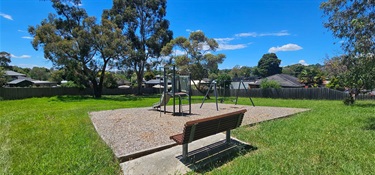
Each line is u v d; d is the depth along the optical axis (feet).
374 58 14.76
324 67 62.03
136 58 79.10
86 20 65.98
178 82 29.78
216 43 67.77
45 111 31.73
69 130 17.21
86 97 72.74
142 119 23.39
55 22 68.18
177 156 10.82
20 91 67.21
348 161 9.36
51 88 76.54
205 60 67.92
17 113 29.81
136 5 87.71
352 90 38.04
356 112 25.25
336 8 17.75
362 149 10.94
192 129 9.75
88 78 71.20
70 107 39.27
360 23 14.48
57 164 9.78
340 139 12.99
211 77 79.87
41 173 8.90
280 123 19.06
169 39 91.25
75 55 67.10
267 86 69.97
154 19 91.25
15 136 15.33
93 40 67.41
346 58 17.69
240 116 12.65
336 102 45.06
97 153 11.25
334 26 17.78
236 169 8.79
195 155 10.96
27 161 10.25
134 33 88.12
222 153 11.18
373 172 8.13
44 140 14.07
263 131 15.94
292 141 12.86
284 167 8.82
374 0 15.51
